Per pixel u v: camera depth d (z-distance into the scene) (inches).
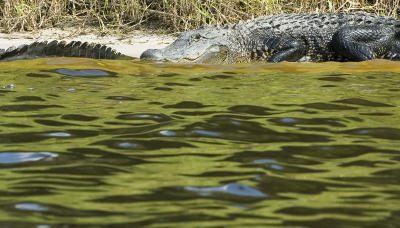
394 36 1040.8
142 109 579.5
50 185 381.7
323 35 1034.7
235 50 1003.9
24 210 341.1
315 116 555.5
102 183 386.0
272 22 1044.5
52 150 452.8
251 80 740.0
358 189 376.5
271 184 384.5
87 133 498.3
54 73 765.3
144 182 387.5
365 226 320.8
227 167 416.2
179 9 1174.3
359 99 625.3
